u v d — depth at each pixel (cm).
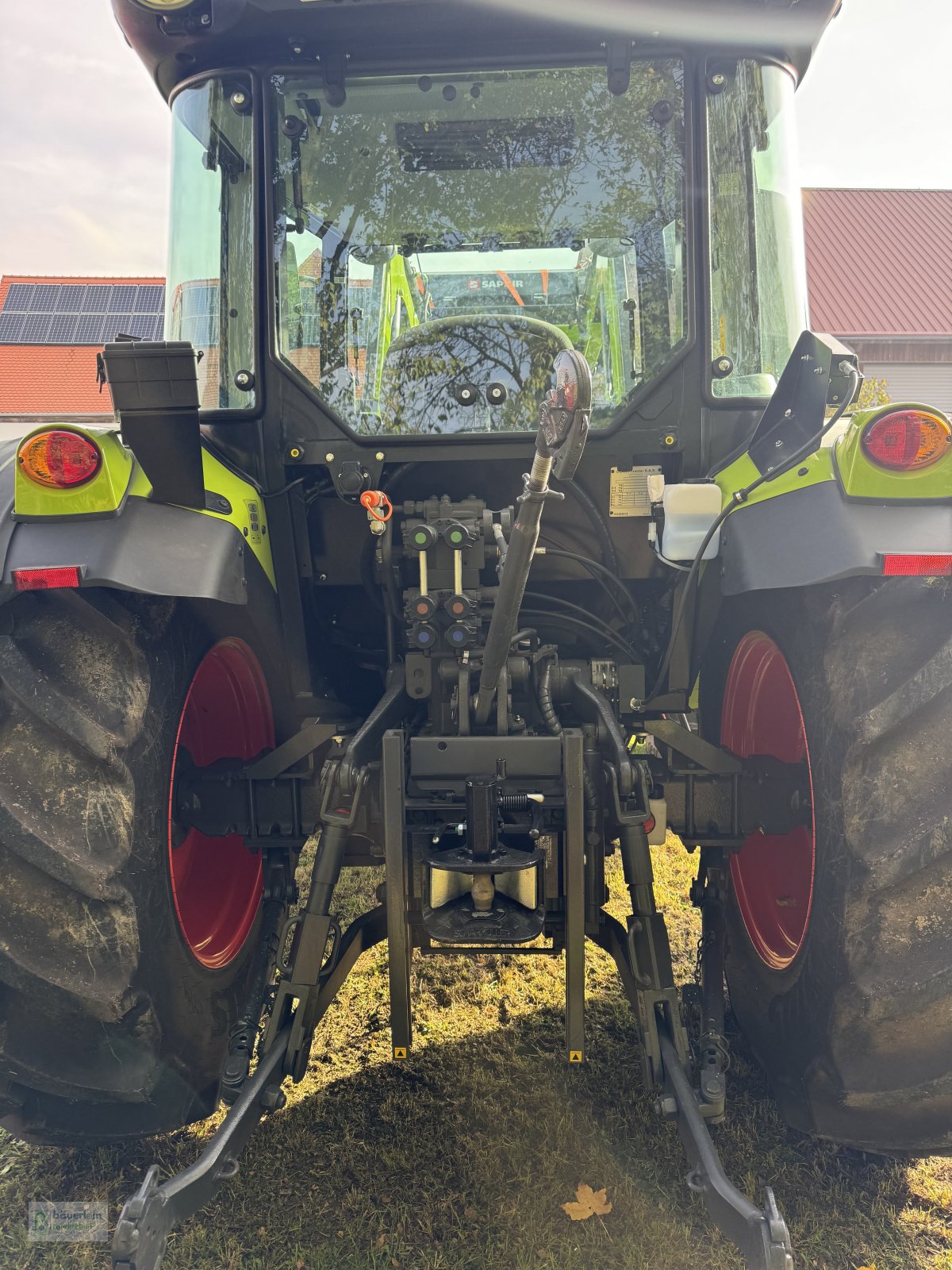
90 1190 214
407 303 256
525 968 304
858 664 180
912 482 176
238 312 234
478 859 192
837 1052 180
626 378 240
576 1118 232
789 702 235
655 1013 192
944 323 1975
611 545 239
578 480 236
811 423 199
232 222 233
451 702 213
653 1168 215
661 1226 197
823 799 186
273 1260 191
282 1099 184
